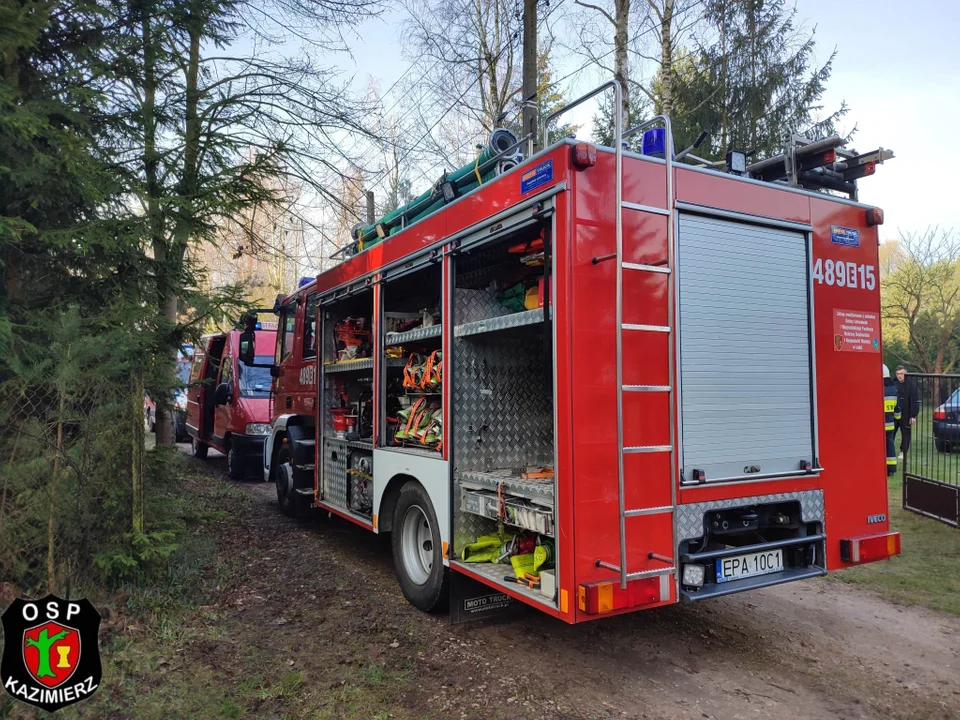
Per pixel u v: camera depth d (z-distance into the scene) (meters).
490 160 4.36
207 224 5.77
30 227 4.17
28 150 4.62
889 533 4.17
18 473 4.00
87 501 4.41
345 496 6.17
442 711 3.27
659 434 3.38
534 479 3.71
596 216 3.27
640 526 3.28
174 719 3.12
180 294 5.38
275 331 11.16
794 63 15.23
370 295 6.02
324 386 6.74
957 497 6.79
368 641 4.12
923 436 7.41
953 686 3.58
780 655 3.98
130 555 4.54
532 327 3.73
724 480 3.56
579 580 3.12
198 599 4.70
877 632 4.36
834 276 4.14
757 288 3.81
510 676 3.65
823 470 3.96
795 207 4.00
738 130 15.57
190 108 6.56
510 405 4.46
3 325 3.97
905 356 21.95
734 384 3.67
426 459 4.56
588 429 3.18
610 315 3.28
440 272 4.70
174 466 5.70
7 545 4.03
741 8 15.27
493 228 3.83
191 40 6.92
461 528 4.25
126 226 4.82
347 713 3.24
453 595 4.27
